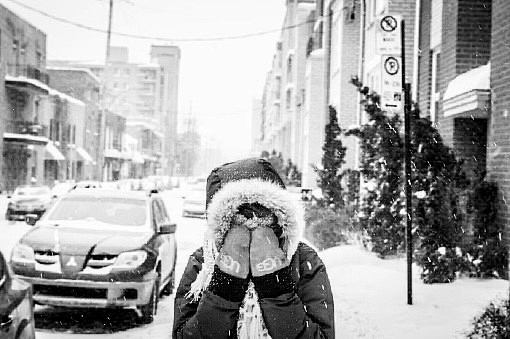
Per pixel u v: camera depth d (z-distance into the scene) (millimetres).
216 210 2469
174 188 82000
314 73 35562
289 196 2551
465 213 10273
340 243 15117
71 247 8336
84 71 68562
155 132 126000
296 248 2566
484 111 10992
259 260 2361
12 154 46562
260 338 2361
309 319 2465
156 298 8922
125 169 96125
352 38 26016
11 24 45469
